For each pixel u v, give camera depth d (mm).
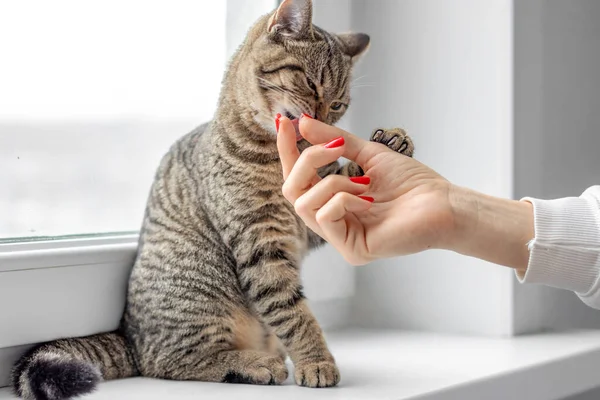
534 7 1214
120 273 1060
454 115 1225
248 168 1033
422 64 1244
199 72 1188
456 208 841
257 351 1006
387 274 1288
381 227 837
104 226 1087
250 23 1217
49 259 974
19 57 990
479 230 842
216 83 1209
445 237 839
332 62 1098
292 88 1068
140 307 1027
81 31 1048
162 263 1029
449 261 1243
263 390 934
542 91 1240
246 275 1024
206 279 1030
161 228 1054
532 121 1220
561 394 1093
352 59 1147
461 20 1210
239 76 1070
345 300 1302
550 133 1260
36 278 968
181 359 1001
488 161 1200
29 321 966
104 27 1071
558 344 1173
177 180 1076
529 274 848
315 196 817
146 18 1115
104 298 1041
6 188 981
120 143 1101
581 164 1337
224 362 987
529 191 1221
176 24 1149
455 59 1218
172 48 1149
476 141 1209
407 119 1263
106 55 1075
